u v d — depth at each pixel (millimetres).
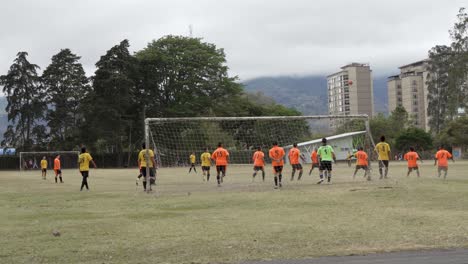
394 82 146125
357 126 59906
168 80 75000
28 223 12648
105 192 22203
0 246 9648
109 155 77000
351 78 154375
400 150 81875
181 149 48844
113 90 69375
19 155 80000
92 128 70188
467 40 76062
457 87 76875
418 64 142875
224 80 75188
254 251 8922
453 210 13617
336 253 8672
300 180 27188
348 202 15703
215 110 73938
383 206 14602
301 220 12266
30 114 82688
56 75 82750
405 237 9875
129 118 74562
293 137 50938
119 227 11734
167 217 13359
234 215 13461
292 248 9109
